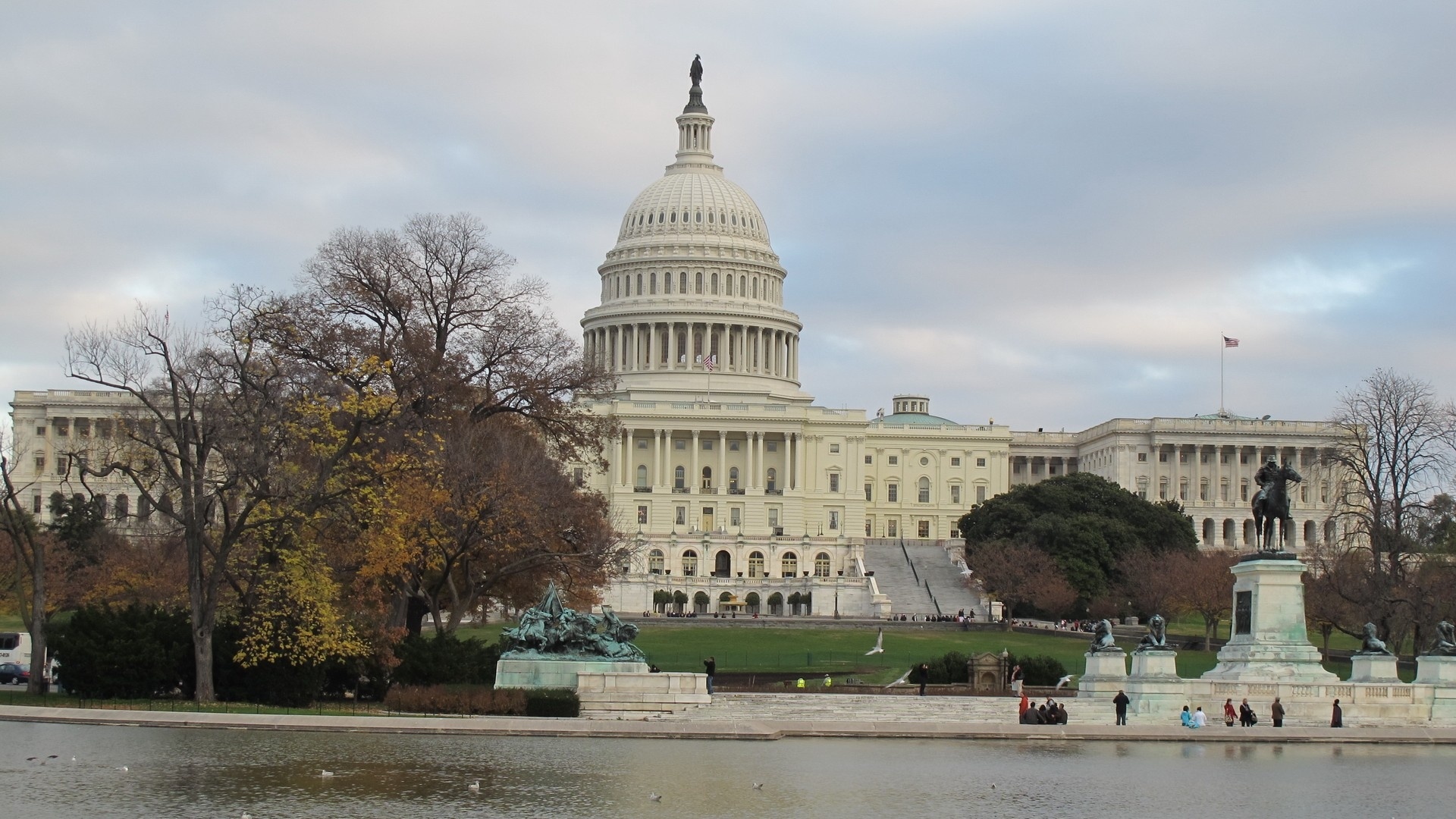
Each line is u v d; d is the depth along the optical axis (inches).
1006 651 3624.5
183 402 3631.9
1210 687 2743.6
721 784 1948.8
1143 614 6624.0
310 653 2652.6
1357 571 4574.3
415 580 3193.9
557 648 2763.3
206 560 3240.7
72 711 2391.7
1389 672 2856.8
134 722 2342.5
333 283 3324.3
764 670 4138.8
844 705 2856.8
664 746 2282.2
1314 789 2025.1
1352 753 2378.2
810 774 2046.0
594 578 3555.6
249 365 3006.9
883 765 2144.4
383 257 3358.8
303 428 2842.0
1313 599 4680.1
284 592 2706.7
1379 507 4815.5
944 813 1812.3
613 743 2295.8
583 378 3580.2
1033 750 2347.4
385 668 2822.3
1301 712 2731.3
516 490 3152.1
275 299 3368.6
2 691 2856.8
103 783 1850.4
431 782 1905.8
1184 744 2452.0
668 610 7815.0
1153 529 7573.8
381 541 2864.2
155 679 2662.4
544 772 1998.0
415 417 3085.6
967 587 7780.5
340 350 3164.4
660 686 2701.8
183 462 2721.5
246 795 1802.4
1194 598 5693.9
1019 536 7253.9
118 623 2674.7
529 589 3516.2
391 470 2928.2
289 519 2721.5
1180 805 1894.7
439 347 3344.0
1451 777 2146.9
